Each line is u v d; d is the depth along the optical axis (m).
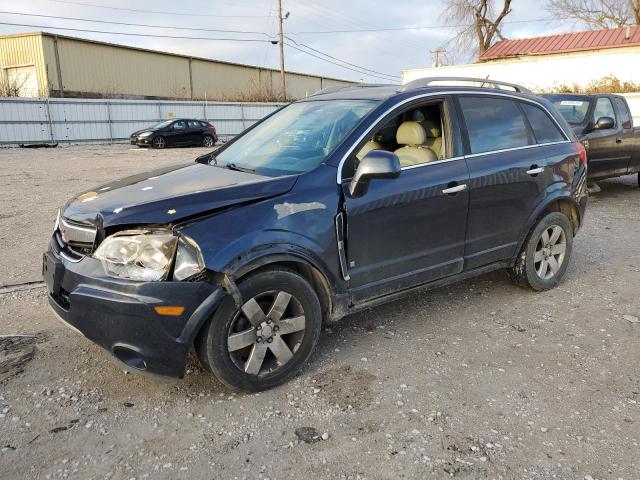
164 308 2.89
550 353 3.84
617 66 24.58
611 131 9.61
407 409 3.12
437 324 4.32
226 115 33.03
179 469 2.62
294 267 3.46
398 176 3.53
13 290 4.97
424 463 2.67
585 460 2.70
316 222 3.35
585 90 25.08
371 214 3.59
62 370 3.53
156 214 3.00
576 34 31.95
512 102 4.71
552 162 4.80
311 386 3.37
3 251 6.23
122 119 27.89
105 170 14.41
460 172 4.09
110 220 3.01
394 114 3.87
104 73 34.53
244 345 3.18
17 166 15.34
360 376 3.49
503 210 4.44
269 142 4.14
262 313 3.22
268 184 3.32
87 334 3.05
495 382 3.44
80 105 26.17
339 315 3.62
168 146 24.44
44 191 10.53
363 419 3.03
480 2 40.19
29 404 3.14
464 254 4.26
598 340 4.06
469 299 4.86
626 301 4.84
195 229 2.99
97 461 2.67
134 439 2.85
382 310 4.60
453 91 4.27
